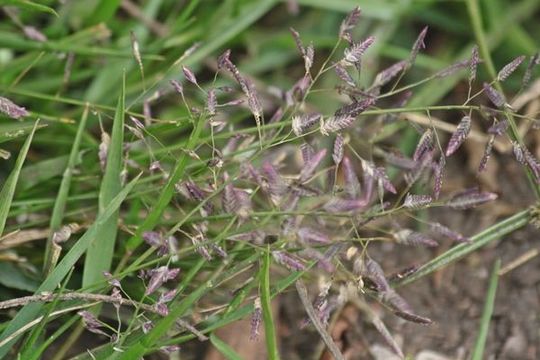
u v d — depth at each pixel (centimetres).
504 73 25
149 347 24
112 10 31
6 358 27
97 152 29
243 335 29
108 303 28
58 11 32
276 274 30
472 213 32
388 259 31
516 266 30
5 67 31
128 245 27
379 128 28
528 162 25
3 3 28
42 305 26
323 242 25
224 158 27
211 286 26
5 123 30
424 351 29
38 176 29
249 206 25
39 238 28
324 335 25
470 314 30
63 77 32
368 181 26
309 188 25
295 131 25
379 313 30
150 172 28
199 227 26
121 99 26
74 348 28
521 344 29
